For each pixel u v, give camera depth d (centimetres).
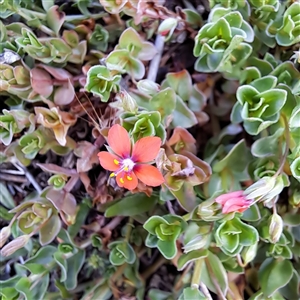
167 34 8
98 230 9
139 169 7
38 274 8
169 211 8
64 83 8
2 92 8
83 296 9
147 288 9
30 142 8
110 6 8
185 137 8
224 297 7
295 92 7
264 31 8
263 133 8
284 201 8
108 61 8
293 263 9
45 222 8
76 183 9
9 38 8
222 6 8
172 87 8
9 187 9
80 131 9
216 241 7
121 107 7
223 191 7
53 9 8
